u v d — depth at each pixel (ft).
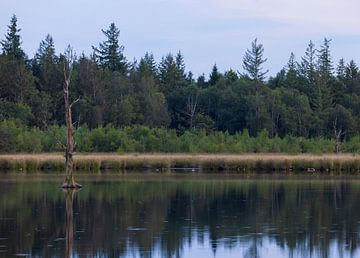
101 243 97.66
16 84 415.23
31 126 392.68
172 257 89.30
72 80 436.76
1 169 228.84
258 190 168.45
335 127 413.59
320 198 152.15
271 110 428.15
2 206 134.72
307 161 236.43
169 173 224.74
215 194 158.92
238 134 330.13
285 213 128.36
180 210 131.34
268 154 282.15
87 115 410.31
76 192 160.56
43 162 231.71
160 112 437.99
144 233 105.81
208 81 546.26
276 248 95.55
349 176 215.92
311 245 97.66
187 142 297.94
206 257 89.61
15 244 96.22
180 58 577.84
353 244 98.53
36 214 124.26
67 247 94.48
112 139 297.12
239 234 105.70
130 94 449.89
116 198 149.28
